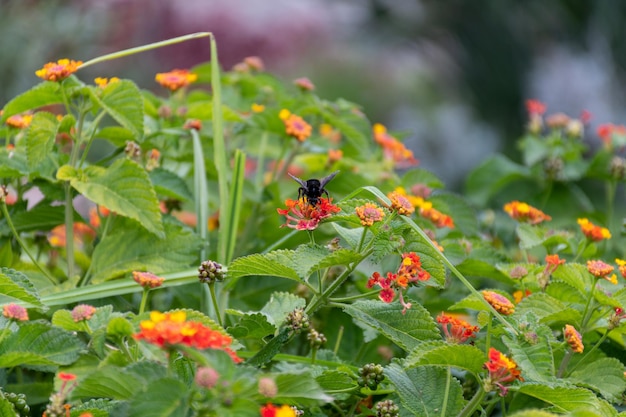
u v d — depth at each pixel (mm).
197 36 1336
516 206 1350
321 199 1185
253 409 1078
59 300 1234
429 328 1180
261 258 1169
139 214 1272
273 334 1229
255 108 1460
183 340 1078
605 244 1459
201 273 1186
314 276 1345
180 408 1079
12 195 1411
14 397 1168
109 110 1293
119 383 1097
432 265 1180
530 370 1146
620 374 1213
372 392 1191
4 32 2139
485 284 1434
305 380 1090
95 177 1284
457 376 1268
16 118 1325
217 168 1328
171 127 1394
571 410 1147
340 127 1451
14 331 1181
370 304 1188
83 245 1484
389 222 1173
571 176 1591
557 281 1262
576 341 1179
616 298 1219
